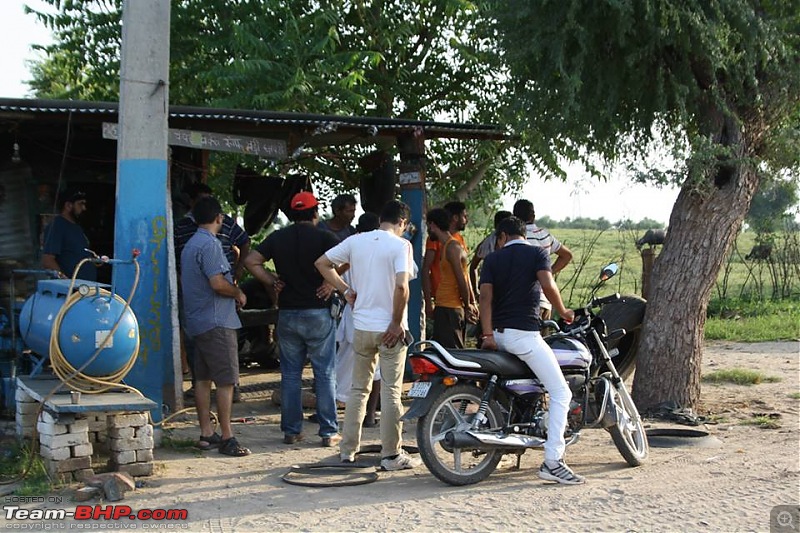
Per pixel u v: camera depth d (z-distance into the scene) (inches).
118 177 278.2
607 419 256.5
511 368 245.1
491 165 589.9
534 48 316.2
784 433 305.4
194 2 608.1
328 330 289.7
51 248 324.2
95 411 232.4
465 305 347.9
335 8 584.1
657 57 324.2
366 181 441.7
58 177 403.5
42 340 251.9
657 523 207.9
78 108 301.7
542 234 361.1
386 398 256.1
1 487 232.1
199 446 283.7
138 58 277.6
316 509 219.0
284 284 287.4
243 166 514.3
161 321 282.4
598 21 316.8
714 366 455.5
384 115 610.5
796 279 706.8
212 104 543.2
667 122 339.6
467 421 244.4
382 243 255.8
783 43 320.8
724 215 324.8
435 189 595.2
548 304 363.6
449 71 617.0
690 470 256.8
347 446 260.5
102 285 267.4
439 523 208.1
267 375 436.8
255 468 259.1
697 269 326.0
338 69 540.1
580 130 335.9
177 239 343.0
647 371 331.0
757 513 214.7
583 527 205.0
